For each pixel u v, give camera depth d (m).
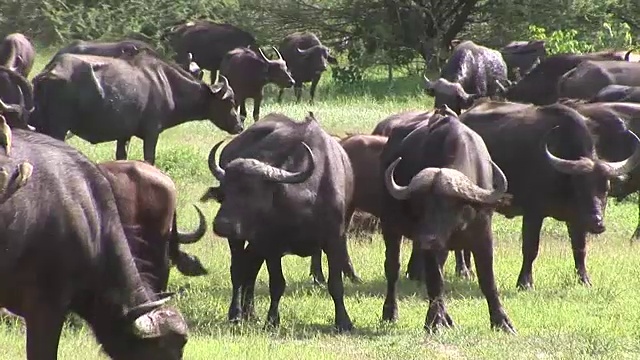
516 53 84.25
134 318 22.14
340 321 33.25
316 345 30.75
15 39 64.12
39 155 22.11
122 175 30.67
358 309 36.09
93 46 55.53
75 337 29.08
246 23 99.19
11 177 21.36
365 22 99.19
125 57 52.44
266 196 32.28
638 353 30.30
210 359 28.02
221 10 99.88
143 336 22.06
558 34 87.75
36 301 22.08
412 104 83.88
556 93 62.59
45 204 21.83
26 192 21.64
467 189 30.72
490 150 40.84
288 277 40.62
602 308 36.34
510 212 40.94
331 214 33.38
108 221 22.69
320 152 33.62
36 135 22.55
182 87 53.91
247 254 33.69
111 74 50.34
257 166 32.25
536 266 43.03
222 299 36.09
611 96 49.09
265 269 41.44
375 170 39.38
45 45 95.62
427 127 33.88
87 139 50.41
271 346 30.05
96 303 22.75
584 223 38.38
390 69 96.88
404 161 33.78
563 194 39.75
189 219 45.53
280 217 32.56
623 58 65.31
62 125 48.69
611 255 45.22
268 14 99.69
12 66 62.88
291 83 79.06
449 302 37.22
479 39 101.56
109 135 50.56
